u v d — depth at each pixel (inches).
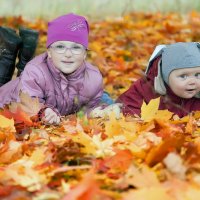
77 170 104.0
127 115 158.1
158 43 311.1
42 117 150.6
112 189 94.2
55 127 146.8
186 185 91.6
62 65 161.3
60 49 161.2
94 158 110.7
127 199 86.9
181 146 105.6
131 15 433.1
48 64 165.2
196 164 98.9
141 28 361.4
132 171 96.7
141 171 99.6
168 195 88.8
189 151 104.5
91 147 113.5
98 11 448.1
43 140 127.3
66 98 166.2
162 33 341.7
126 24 364.8
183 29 356.2
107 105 167.5
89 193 85.7
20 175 99.9
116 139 125.1
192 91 156.5
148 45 301.4
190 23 387.9
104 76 237.8
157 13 431.8
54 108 161.5
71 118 156.3
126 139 125.2
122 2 470.6
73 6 443.2
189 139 127.1
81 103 169.2
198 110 162.9
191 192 89.0
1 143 125.8
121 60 249.0
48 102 165.5
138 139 120.7
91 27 364.8
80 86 167.3
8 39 181.6
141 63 252.5
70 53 160.2
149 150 105.9
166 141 100.4
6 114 145.3
